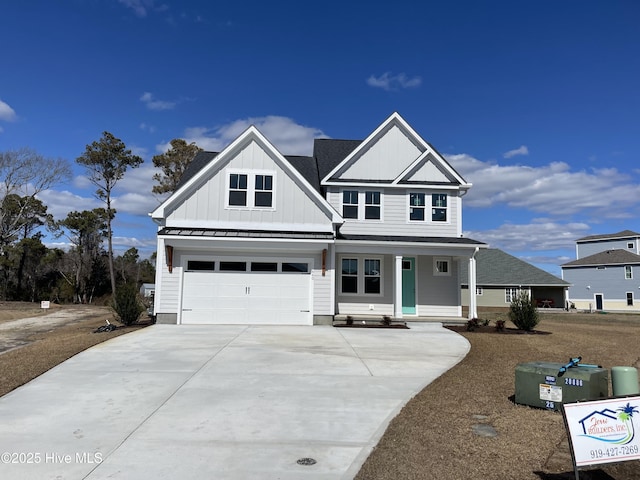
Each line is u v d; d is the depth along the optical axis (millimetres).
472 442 5672
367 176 20531
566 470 4941
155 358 10461
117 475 4766
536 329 18344
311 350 11695
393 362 10477
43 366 9586
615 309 52500
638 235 57656
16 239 49594
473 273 18906
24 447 5500
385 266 20125
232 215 17703
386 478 4742
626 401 4637
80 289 51062
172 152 42844
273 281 17344
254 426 6285
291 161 21891
